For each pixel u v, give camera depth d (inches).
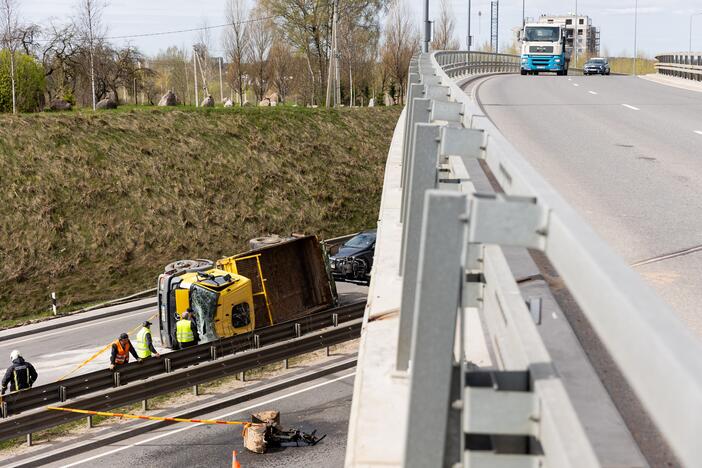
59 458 1401.3
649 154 1285.7
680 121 1850.4
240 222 3727.9
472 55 4603.8
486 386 225.8
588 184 1003.9
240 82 7317.9
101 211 3444.9
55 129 3789.4
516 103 2400.3
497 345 280.4
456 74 3801.7
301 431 1466.5
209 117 4424.2
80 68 6215.6
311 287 2240.4
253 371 1818.4
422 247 221.8
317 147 4566.9
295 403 1641.2
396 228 735.7
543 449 205.6
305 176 4266.7
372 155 4734.3
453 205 218.8
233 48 7632.9
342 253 2642.7
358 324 1963.6
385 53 7854.3
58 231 3248.0
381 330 457.1
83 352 2116.1
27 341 2255.2
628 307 139.3
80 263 3137.3
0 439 1382.9
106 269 3139.8
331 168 4434.1
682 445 113.3
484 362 366.0
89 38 5777.6
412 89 903.1
